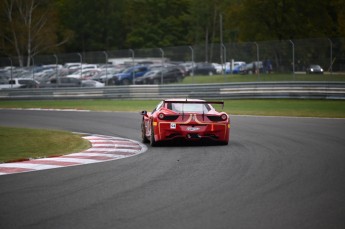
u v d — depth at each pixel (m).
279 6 135.62
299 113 66.94
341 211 18.83
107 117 68.25
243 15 138.38
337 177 25.61
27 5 177.12
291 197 21.23
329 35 138.88
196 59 96.94
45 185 24.86
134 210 19.36
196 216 18.34
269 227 16.86
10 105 96.81
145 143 43.12
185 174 27.25
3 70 112.62
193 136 38.97
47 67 125.06
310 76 84.69
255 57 90.50
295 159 31.84
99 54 104.06
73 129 55.69
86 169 29.78
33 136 48.16
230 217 18.14
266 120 59.91
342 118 60.75
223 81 96.75
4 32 185.38
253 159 32.22
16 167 30.88
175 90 92.38
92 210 19.50
